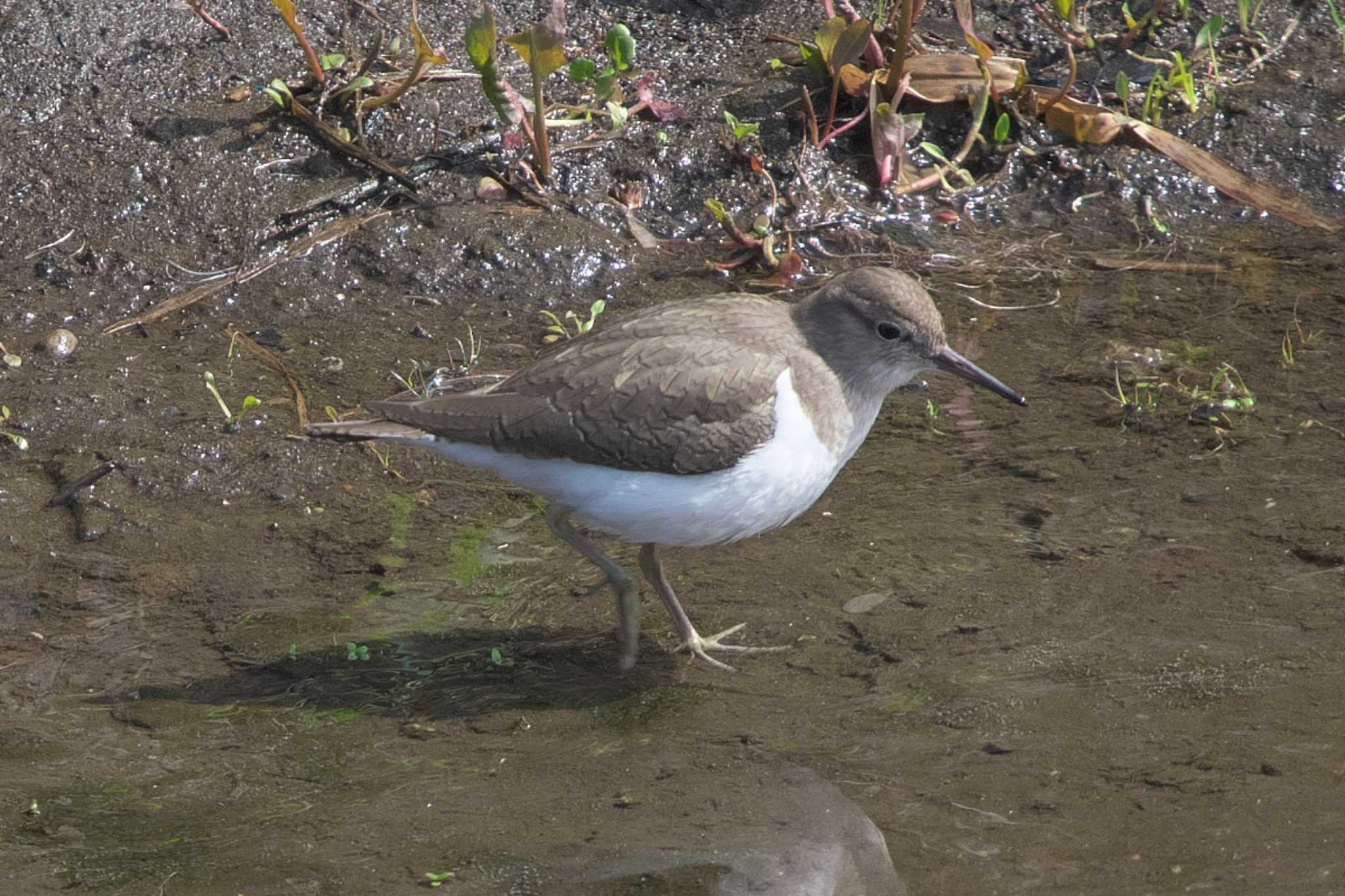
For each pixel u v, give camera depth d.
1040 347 13.54
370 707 9.59
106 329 13.77
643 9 17.12
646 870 8.02
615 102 15.58
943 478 11.90
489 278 14.54
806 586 10.73
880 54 15.77
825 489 10.78
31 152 15.14
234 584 10.81
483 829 8.39
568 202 15.14
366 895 7.84
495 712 9.54
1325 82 16.34
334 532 11.46
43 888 7.90
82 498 11.64
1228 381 12.67
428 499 11.92
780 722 9.34
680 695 9.69
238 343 13.62
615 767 8.97
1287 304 13.96
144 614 10.48
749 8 17.16
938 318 10.25
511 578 10.99
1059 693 9.41
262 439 12.37
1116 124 15.70
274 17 16.44
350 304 14.28
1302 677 9.38
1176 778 8.56
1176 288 14.33
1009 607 10.27
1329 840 7.99
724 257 14.81
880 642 10.05
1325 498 11.20
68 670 9.88
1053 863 7.93
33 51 15.88
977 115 15.66
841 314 10.14
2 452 12.19
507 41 14.49
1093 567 10.64
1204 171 15.63
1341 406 12.38
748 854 8.11
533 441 9.74
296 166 15.21
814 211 15.27
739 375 9.65
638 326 10.07
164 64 15.95
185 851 8.21
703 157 15.55
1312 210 15.40
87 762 9.00
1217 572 10.48
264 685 9.79
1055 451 12.12
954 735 9.08
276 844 8.28
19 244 14.55
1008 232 15.30
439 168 15.29
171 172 15.01
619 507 9.83
